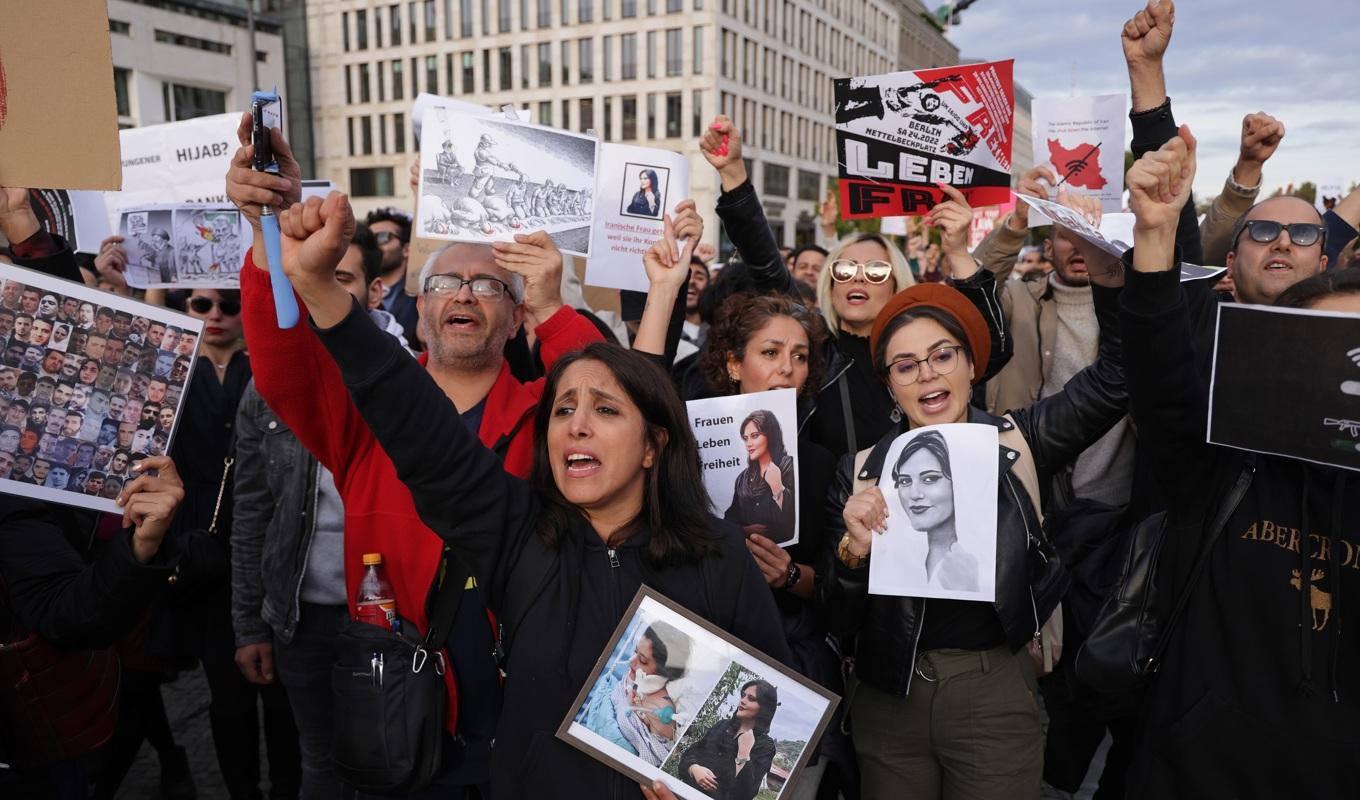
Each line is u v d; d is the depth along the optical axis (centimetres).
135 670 321
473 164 242
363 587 210
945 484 212
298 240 151
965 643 221
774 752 161
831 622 227
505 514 172
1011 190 325
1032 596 220
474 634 208
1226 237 378
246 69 4466
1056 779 290
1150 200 176
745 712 162
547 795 163
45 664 192
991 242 391
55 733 194
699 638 162
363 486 213
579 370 174
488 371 240
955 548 210
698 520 177
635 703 160
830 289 335
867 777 234
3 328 182
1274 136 356
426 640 199
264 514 296
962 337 231
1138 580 201
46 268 239
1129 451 345
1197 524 187
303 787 281
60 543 201
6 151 172
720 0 4738
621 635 162
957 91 323
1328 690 166
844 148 338
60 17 170
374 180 5403
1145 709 193
